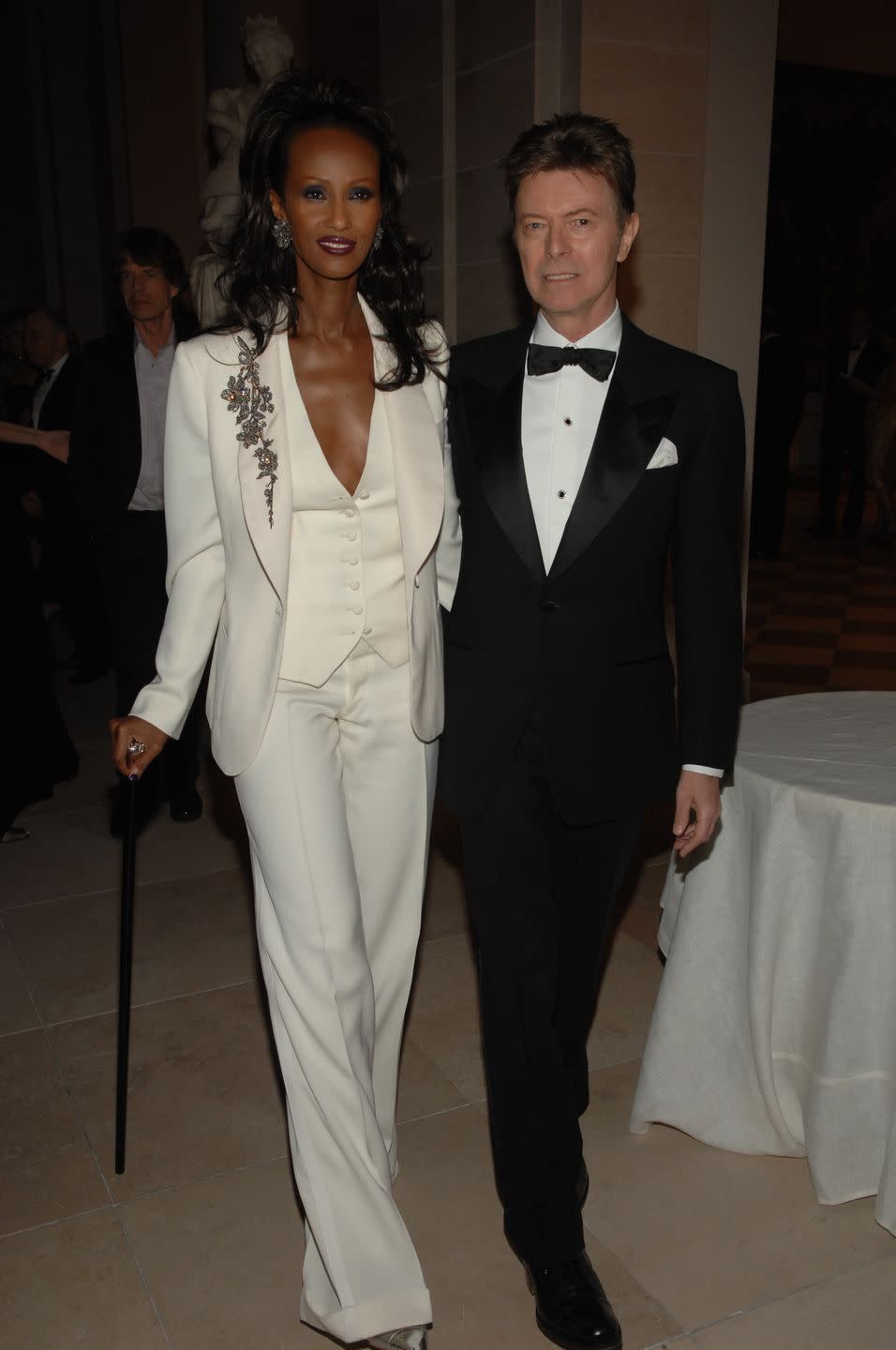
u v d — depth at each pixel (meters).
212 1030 2.88
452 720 1.95
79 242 8.92
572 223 1.78
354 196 1.68
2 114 9.55
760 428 8.76
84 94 8.69
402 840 1.90
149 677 3.88
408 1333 1.83
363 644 1.81
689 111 4.56
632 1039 2.81
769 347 8.59
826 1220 2.21
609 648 1.90
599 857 2.01
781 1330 1.94
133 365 3.80
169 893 3.63
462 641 1.95
